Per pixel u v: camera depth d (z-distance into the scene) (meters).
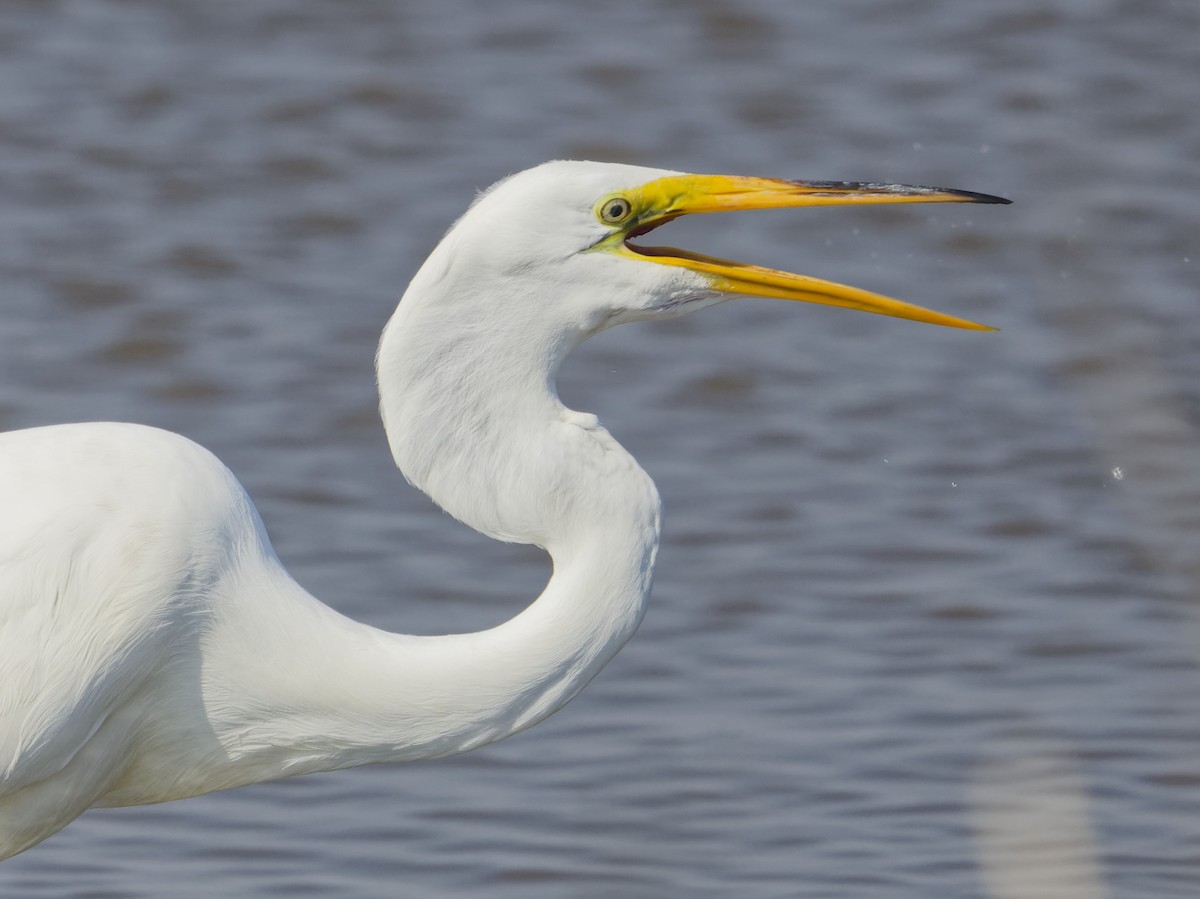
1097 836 10.05
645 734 11.40
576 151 20.94
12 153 20.56
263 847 10.19
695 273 7.09
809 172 20.47
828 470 15.18
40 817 7.38
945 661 12.27
